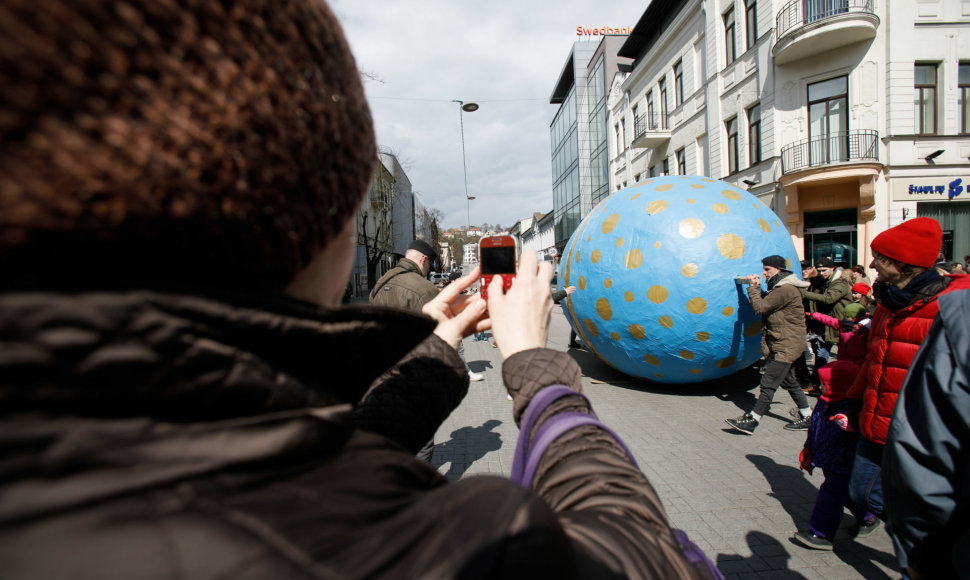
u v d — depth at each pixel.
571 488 0.62
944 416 1.47
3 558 0.24
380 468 0.47
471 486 0.46
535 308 0.81
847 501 2.75
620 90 24.08
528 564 0.39
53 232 0.25
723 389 6.05
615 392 6.01
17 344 0.25
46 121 0.23
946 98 12.01
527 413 0.72
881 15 11.95
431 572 0.36
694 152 17.39
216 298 0.34
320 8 0.42
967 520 1.43
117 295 0.28
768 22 13.54
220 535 0.30
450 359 0.94
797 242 13.31
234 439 0.35
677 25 17.81
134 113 0.26
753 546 2.89
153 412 0.33
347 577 0.33
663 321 4.89
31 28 0.22
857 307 4.83
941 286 2.06
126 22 0.25
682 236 4.81
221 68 0.30
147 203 0.28
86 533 0.26
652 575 0.50
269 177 0.34
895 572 2.64
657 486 3.63
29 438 0.26
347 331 0.48
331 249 0.50
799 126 13.09
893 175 12.05
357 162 0.47
